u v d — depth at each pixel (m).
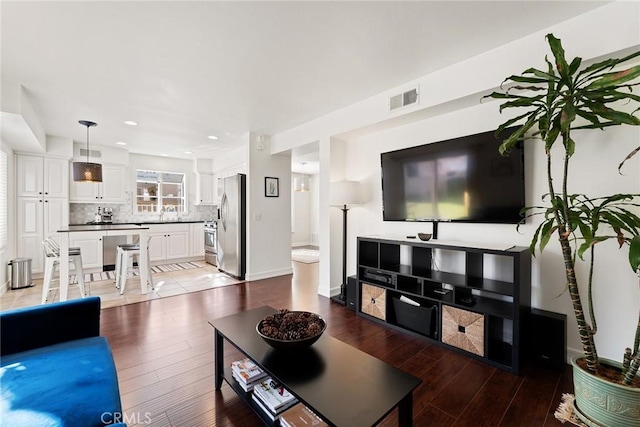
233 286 4.35
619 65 1.93
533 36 2.08
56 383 1.21
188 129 4.45
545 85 2.17
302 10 1.82
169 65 2.50
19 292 4.00
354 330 2.80
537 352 2.16
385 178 3.29
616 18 1.76
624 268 1.98
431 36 2.10
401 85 2.90
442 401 1.76
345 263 3.64
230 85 2.90
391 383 1.27
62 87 2.92
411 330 2.71
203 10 1.81
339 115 3.59
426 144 2.90
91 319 1.75
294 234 8.92
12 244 4.38
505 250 2.13
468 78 2.41
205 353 2.33
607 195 2.03
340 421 1.04
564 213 1.63
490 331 2.23
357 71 2.62
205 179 6.96
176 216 6.94
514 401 1.75
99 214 5.69
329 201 3.69
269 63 2.47
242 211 4.81
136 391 1.84
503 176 2.41
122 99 3.24
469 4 1.77
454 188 2.70
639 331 1.43
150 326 2.85
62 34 2.04
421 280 2.61
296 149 4.57
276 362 1.43
